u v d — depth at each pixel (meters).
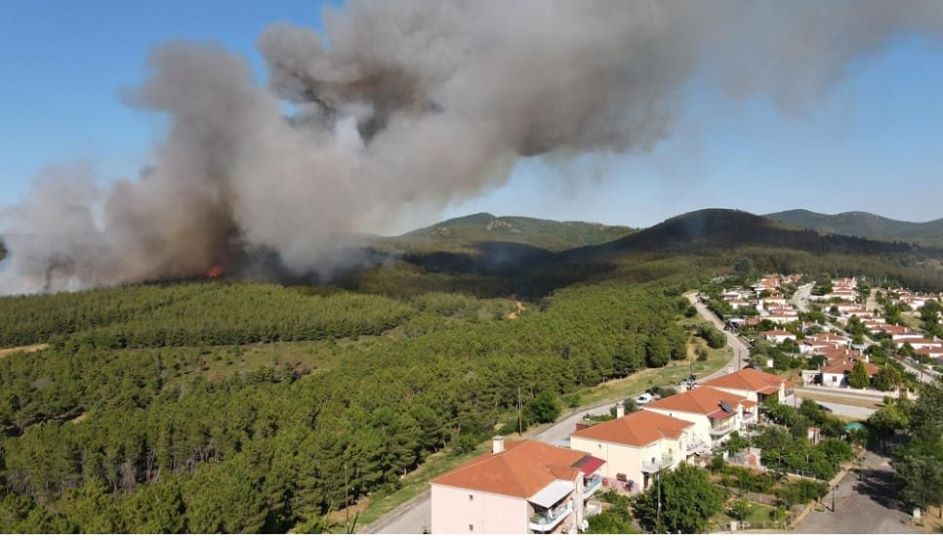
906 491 43.06
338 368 88.69
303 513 44.16
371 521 44.06
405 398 63.28
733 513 42.62
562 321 103.56
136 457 56.59
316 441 47.56
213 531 37.00
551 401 67.12
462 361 77.56
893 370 78.81
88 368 92.81
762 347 96.62
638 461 46.94
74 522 36.31
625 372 88.06
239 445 58.88
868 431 57.56
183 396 86.00
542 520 36.97
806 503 44.00
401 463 51.53
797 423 57.84
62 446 54.84
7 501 40.12
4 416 75.62
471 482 38.88
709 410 55.78
